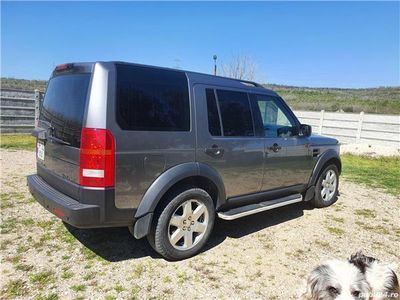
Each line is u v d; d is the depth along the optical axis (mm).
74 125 3227
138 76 3330
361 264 2135
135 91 3271
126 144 3146
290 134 4988
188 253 3732
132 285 3180
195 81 3814
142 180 3281
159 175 3398
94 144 3023
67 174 3346
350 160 11812
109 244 4004
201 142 3719
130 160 3178
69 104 3387
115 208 3148
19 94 12945
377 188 7496
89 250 3836
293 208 5793
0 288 3033
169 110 3506
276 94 4949
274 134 4715
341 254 4047
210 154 3807
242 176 4223
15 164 7898
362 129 14602
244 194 4348
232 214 4086
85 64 3277
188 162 3621
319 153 5496
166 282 3258
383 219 5371
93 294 3012
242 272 3521
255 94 4547
